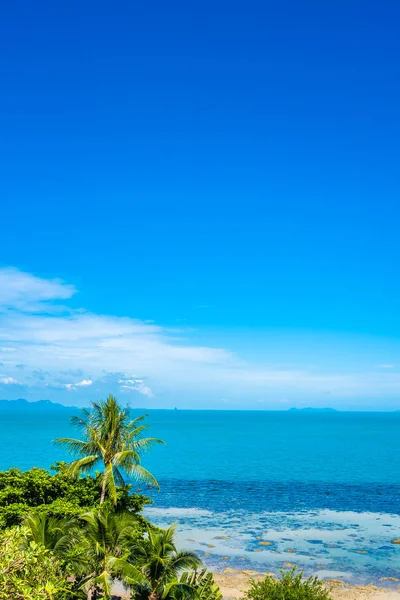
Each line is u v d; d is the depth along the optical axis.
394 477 106.12
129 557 31.59
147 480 41.41
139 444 41.81
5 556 13.59
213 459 138.62
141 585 30.84
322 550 54.66
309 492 88.88
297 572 47.91
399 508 76.31
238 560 51.19
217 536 59.69
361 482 99.75
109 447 41.06
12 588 13.14
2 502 36.03
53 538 29.02
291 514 71.69
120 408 42.22
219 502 79.69
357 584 44.88
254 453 157.00
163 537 32.44
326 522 66.94
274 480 101.75
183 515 70.50
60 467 42.94
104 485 39.00
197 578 36.44
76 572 28.92
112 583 30.19
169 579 31.31
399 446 183.62
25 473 40.53
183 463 129.50
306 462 131.88
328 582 45.03
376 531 62.50
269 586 30.33
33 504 37.69
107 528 31.09
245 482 99.06
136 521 36.00
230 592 41.91
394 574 47.53
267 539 58.72
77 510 35.06
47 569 14.48
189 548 54.84
